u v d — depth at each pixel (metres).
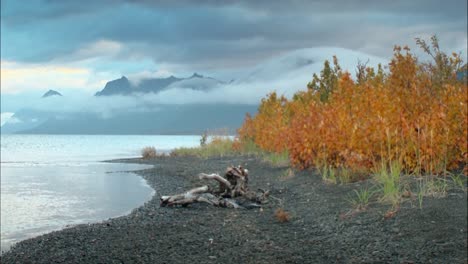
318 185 13.83
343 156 14.38
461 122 12.10
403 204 9.54
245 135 34.66
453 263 6.65
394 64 15.14
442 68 15.52
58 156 49.31
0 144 99.50
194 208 13.02
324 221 9.62
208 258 7.57
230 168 13.91
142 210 13.54
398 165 11.62
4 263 8.16
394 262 6.89
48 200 16.91
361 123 14.08
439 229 7.96
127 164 35.03
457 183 10.81
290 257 7.44
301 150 16.91
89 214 13.84
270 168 20.86
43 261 8.07
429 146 11.84
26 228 11.82
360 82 18.70
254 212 11.81
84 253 8.41
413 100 13.76
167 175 24.91
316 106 18.12
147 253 8.08
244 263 7.20
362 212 9.69
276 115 27.47
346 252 7.55
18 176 26.34
